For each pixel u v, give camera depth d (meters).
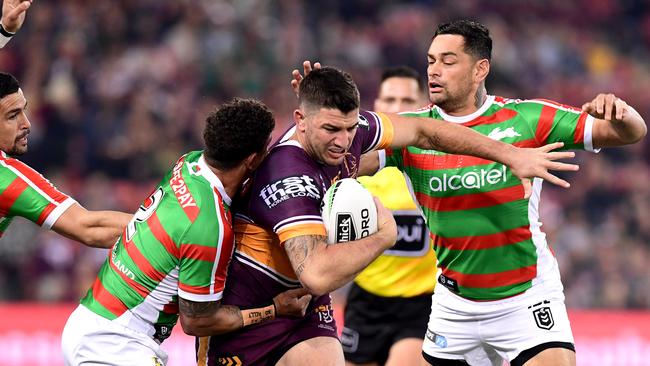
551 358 19.06
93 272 45.62
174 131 54.84
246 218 18.14
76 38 58.59
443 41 19.23
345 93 16.72
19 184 18.61
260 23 62.38
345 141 17.02
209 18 61.66
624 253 52.22
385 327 24.73
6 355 31.09
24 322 31.42
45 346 31.30
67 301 45.50
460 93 19.28
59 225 18.80
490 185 19.05
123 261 17.92
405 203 24.00
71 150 52.81
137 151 53.09
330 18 65.50
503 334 19.73
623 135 18.66
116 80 56.97
